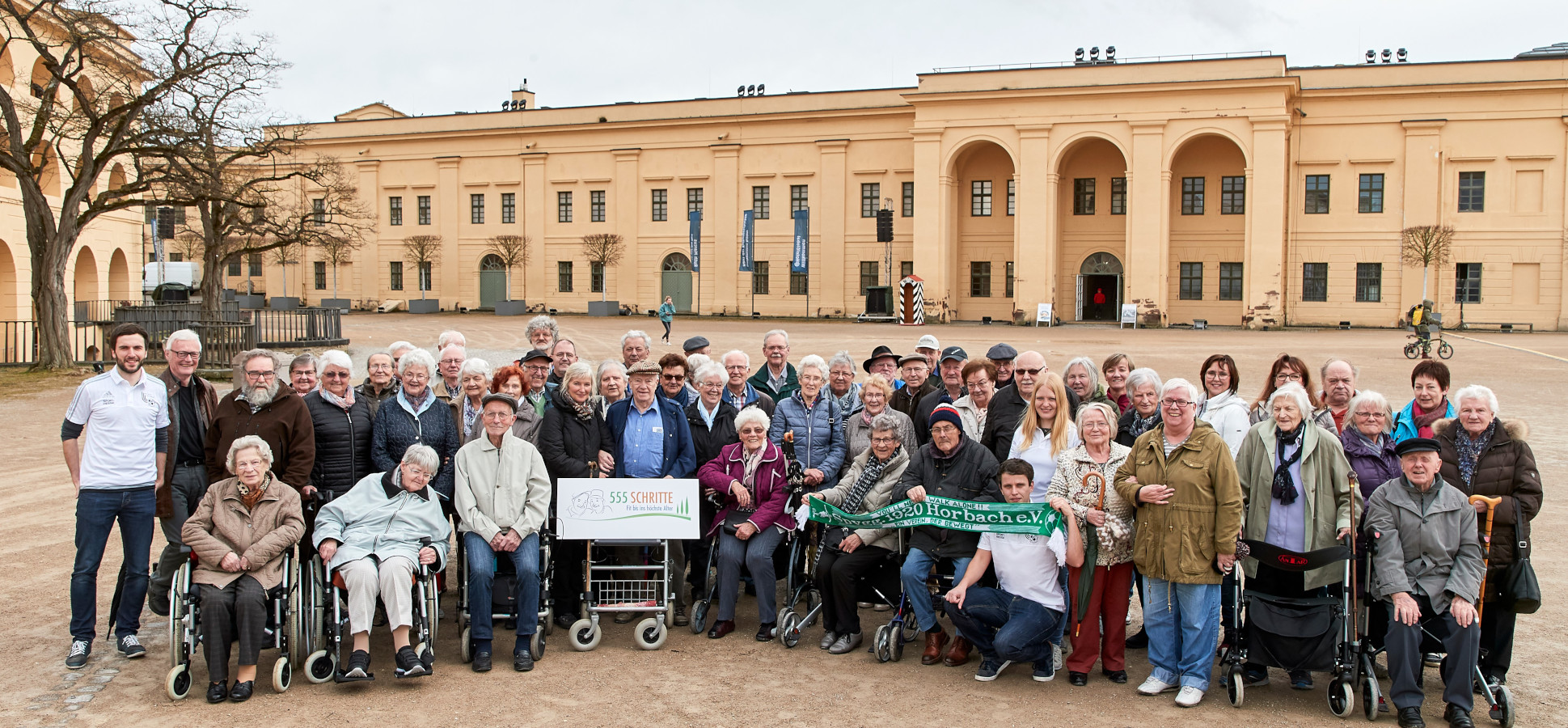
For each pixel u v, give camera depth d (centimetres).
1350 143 4591
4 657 720
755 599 903
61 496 1221
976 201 5094
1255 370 2656
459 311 5978
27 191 2447
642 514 769
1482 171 4434
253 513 673
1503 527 646
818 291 5369
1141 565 668
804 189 5388
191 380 759
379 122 6059
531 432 835
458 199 5956
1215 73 4425
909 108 5106
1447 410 781
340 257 5778
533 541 732
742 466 803
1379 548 630
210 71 2583
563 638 787
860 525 750
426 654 680
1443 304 4497
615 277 5709
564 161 5766
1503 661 646
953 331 4288
